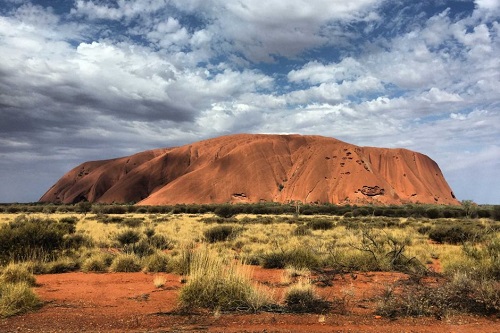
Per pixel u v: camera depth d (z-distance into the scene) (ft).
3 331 18.66
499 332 18.90
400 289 27.22
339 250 45.16
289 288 25.04
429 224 114.11
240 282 24.94
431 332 18.86
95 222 120.67
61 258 42.34
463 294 23.75
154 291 28.50
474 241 54.03
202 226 104.94
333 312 22.54
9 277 30.09
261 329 19.12
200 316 21.59
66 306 23.80
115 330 18.88
